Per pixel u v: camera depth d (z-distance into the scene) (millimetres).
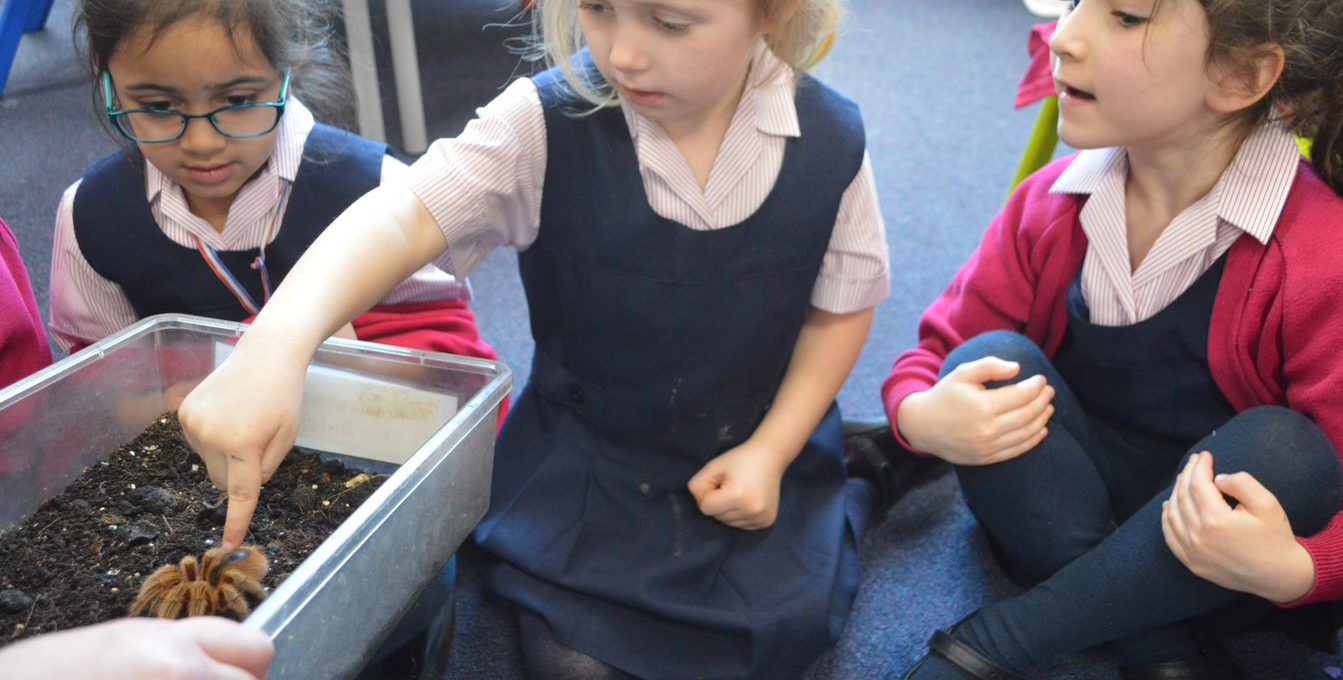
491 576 1062
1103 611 999
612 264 1024
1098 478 1091
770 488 1069
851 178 1044
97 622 757
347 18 1693
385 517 770
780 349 1089
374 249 901
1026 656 1021
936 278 1700
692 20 846
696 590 1046
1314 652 1127
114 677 498
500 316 1597
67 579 796
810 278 1064
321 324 835
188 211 1086
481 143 985
